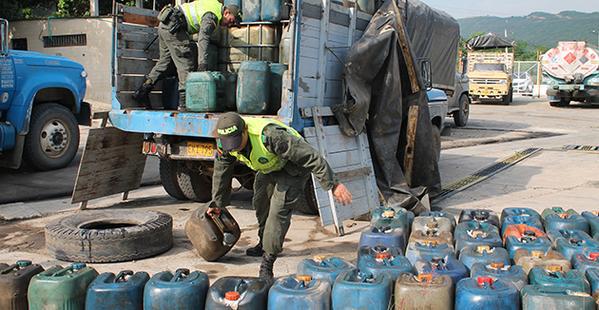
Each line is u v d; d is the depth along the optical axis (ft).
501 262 13.76
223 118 14.94
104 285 13.00
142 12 26.22
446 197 28.76
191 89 23.21
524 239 15.56
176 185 26.45
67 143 34.65
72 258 18.52
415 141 25.84
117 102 24.94
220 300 12.46
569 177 33.68
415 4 38.27
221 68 25.25
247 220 24.07
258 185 17.43
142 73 26.37
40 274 13.50
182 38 24.52
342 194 14.88
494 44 91.97
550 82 87.45
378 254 13.93
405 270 13.25
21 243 20.63
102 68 65.77
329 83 23.66
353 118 23.39
